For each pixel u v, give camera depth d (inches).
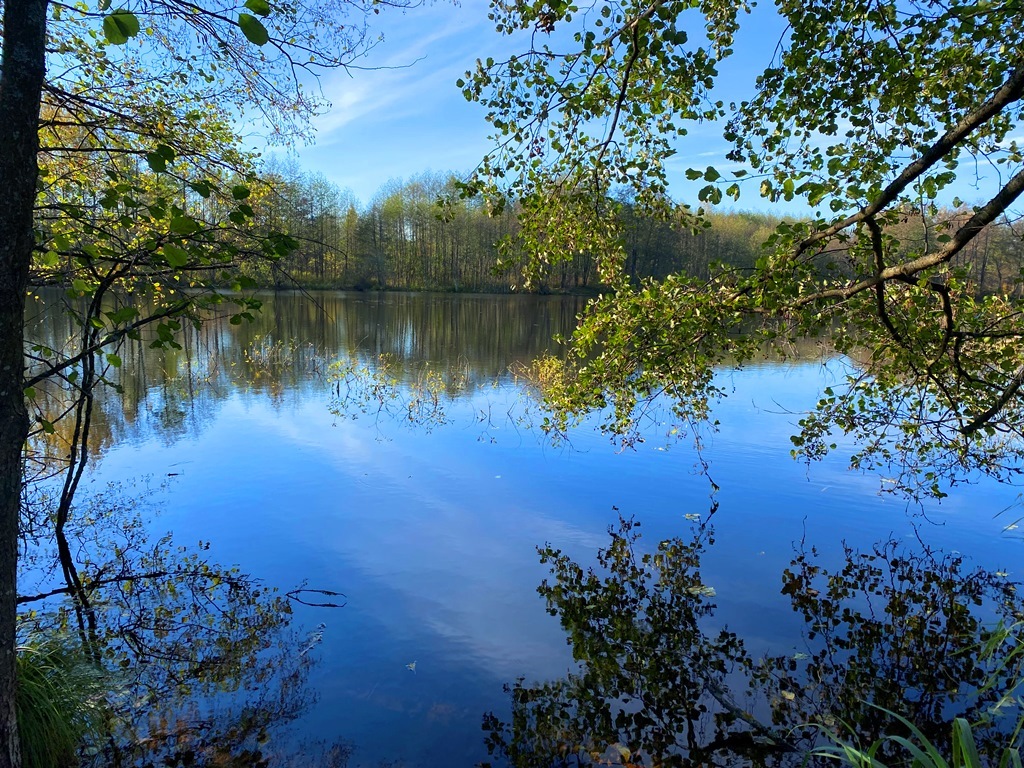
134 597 190.7
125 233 161.5
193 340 793.6
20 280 85.4
